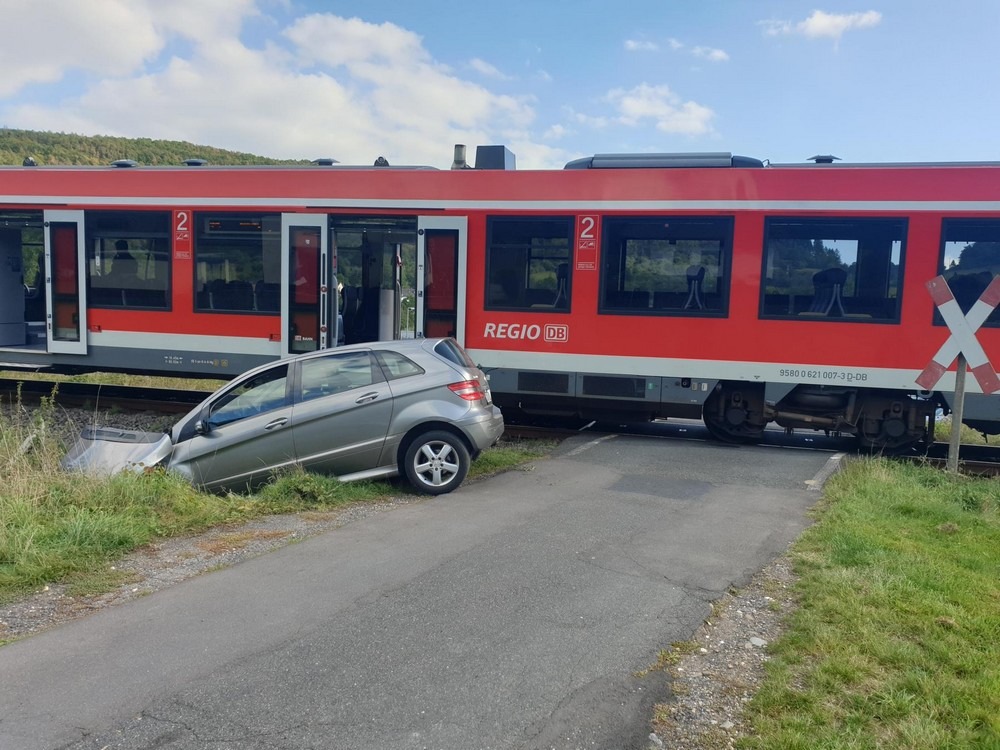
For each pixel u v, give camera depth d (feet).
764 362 33.68
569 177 35.32
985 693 12.00
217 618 15.01
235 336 39.40
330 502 23.73
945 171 31.78
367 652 13.60
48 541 18.67
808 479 27.78
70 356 41.63
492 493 25.52
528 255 35.96
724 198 33.71
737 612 15.67
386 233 37.68
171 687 12.35
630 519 22.16
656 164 35.04
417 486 25.25
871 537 19.93
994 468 32.60
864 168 32.48
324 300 38.17
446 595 16.20
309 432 25.44
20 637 14.28
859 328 32.73
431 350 26.35
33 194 41.50
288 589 16.49
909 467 29.37
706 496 25.09
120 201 40.40
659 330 34.63
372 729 11.26
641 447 33.71
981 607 15.44
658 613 15.43
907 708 11.59
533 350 36.06
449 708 11.83
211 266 39.60
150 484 23.12
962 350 27.71
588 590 16.57
